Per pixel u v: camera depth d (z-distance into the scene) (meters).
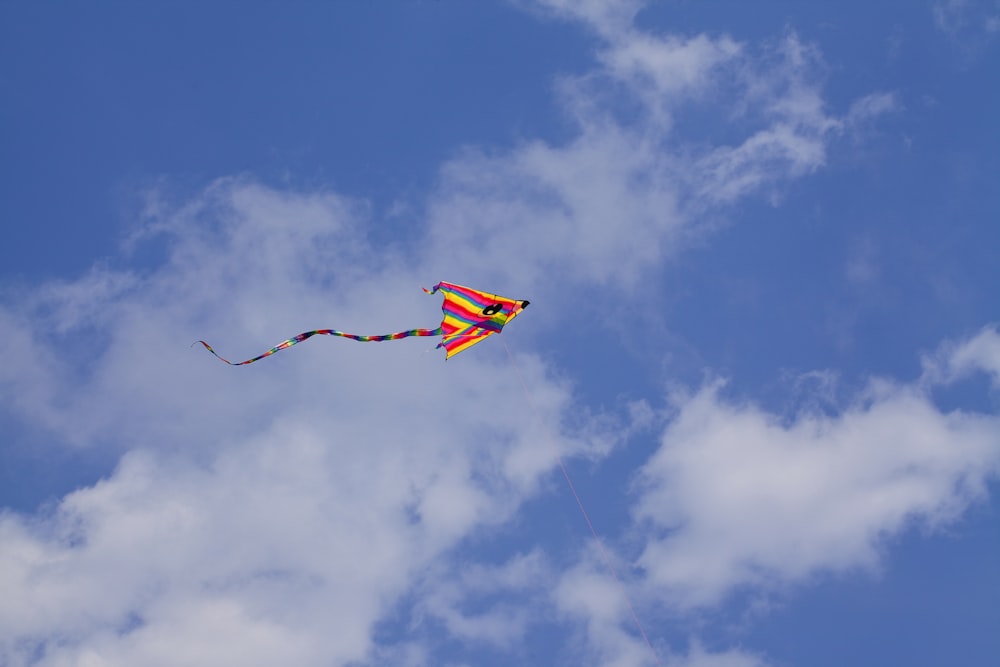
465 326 113.44
